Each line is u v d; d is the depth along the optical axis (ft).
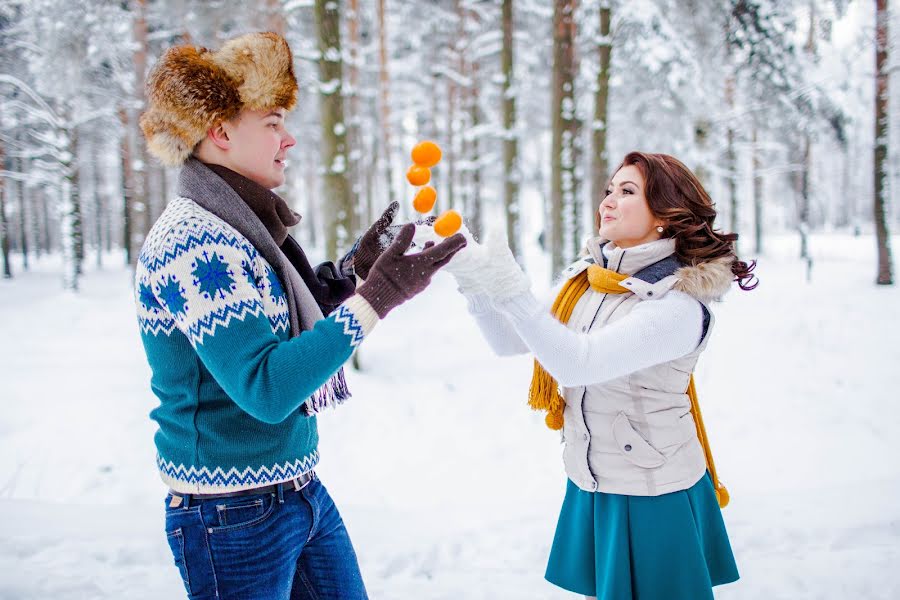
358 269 6.13
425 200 5.03
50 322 37.96
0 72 47.62
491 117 69.51
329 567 5.48
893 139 72.59
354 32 51.34
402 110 75.51
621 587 6.05
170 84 4.61
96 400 21.12
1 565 9.30
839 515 10.99
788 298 36.52
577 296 6.71
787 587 9.04
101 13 37.65
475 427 19.20
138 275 4.70
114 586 8.91
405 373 24.52
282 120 5.09
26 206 86.84
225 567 4.73
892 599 8.65
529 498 14.34
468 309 6.98
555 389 6.65
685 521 6.02
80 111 48.49
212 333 4.24
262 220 5.04
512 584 9.46
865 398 19.70
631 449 6.02
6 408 20.36
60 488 15.35
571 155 33.50
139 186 50.90
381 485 15.64
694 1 34.58
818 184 91.40
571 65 33.32
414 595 9.16
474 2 53.47
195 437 4.64
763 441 17.28
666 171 6.18
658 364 6.06
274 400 4.10
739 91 43.93
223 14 33.65
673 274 5.92
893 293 35.76
